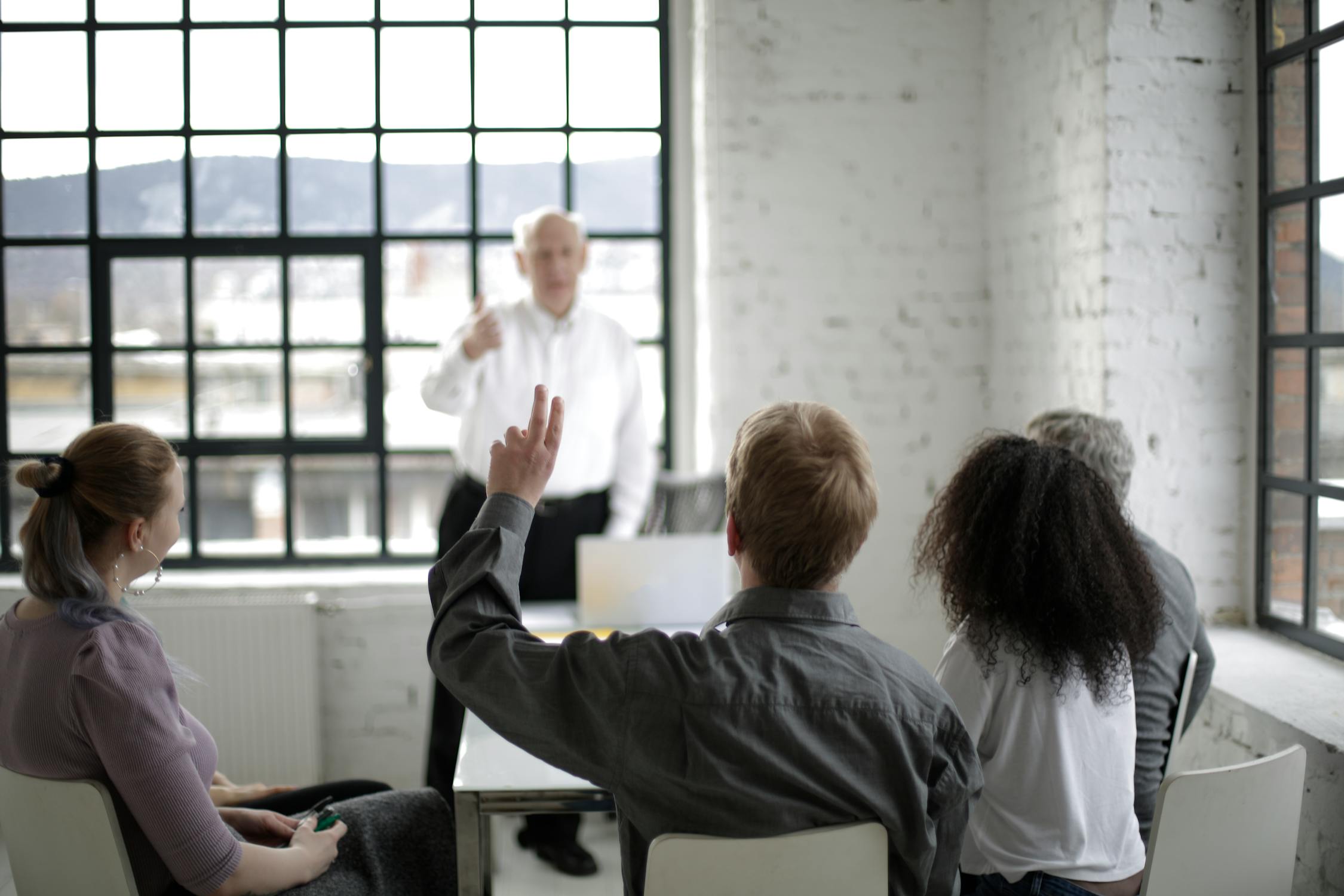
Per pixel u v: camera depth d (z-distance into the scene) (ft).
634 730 4.44
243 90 13.42
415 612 12.78
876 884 4.58
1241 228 10.41
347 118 13.51
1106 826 5.51
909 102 12.97
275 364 13.71
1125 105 10.26
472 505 11.72
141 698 5.53
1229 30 10.30
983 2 12.89
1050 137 11.41
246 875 5.76
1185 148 10.33
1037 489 5.50
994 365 13.03
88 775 5.58
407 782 12.91
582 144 13.74
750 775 4.44
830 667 4.55
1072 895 5.40
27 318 13.48
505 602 4.83
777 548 4.66
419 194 13.67
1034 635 5.36
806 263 13.04
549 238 11.43
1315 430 9.41
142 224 13.48
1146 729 6.26
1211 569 10.53
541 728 4.56
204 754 6.22
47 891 5.78
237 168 13.50
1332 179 9.06
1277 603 10.11
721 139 12.89
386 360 13.78
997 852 5.55
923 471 13.25
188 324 13.55
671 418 14.10
